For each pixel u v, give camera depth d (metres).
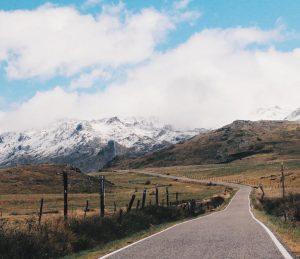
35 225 18.34
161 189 146.38
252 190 124.44
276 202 47.44
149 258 13.78
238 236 19.94
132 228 25.73
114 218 25.19
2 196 115.06
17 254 14.37
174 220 38.09
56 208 80.69
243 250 14.86
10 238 14.99
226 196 99.12
